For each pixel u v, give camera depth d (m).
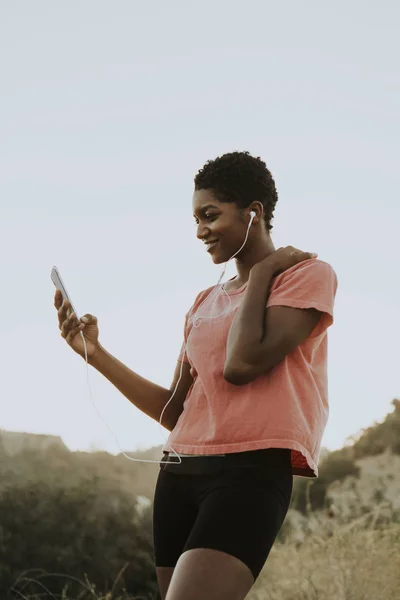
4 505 7.05
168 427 2.34
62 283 2.32
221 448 1.91
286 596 5.29
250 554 1.79
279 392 1.92
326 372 2.10
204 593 1.73
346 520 6.07
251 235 2.15
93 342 2.34
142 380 2.36
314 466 1.96
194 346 2.09
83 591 6.57
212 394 1.98
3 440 8.28
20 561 6.90
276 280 2.02
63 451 8.45
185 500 2.02
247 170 2.14
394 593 4.86
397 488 7.28
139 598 7.14
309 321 1.96
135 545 7.29
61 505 7.22
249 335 1.90
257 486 1.86
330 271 2.05
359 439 10.23
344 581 4.90
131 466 8.47
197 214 2.17
